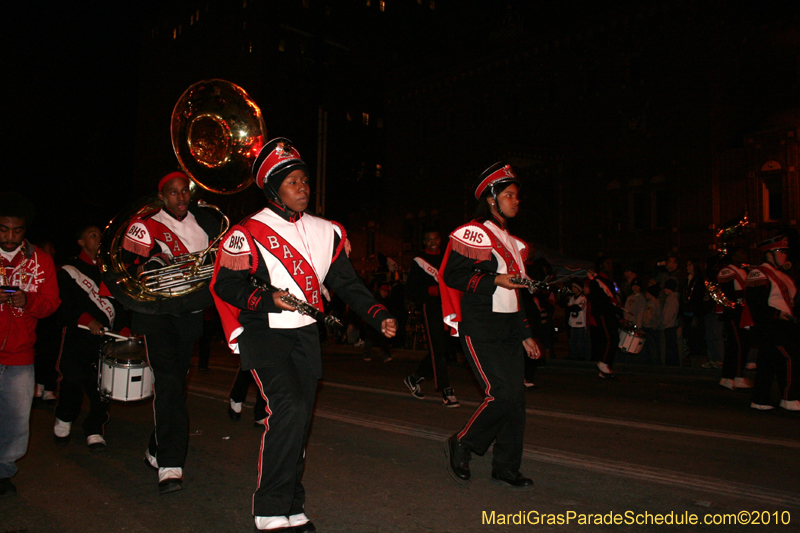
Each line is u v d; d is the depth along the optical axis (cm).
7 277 388
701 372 1066
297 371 329
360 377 1005
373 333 1324
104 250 418
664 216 2400
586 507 381
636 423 625
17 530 345
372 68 4781
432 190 3203
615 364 1171
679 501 392
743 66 2325
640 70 2470
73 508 379
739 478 438
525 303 901
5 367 394
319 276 341
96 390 522
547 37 2745
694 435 572
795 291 704
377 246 3466
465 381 952
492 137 2942
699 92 2311
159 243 436
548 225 2675
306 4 4572
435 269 719
